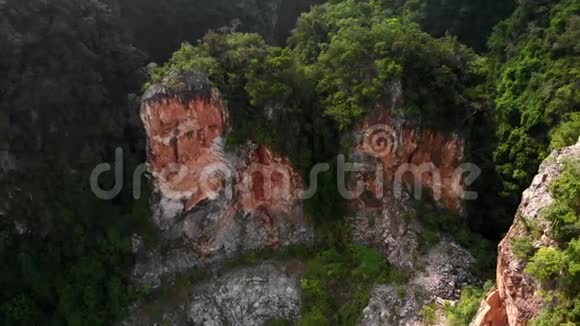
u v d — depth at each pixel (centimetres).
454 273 2712
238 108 2906
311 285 2761
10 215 2861
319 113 2972
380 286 2719
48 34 2852
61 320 2852
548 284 1609
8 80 2752
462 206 3023
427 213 2912
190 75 2811
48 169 2877
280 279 2853
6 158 2778
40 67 2831
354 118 2880
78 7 2991
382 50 2886
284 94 2872
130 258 2950
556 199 1702
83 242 2903
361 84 2886
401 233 2858
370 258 2820
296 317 2750
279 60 2908
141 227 2961
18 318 2820
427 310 2581
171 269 2966
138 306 2873
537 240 1716
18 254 2869
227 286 2866
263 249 3002
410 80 2881
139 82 3167
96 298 2856
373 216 2939
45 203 2873
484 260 2788
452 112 2938
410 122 2853
